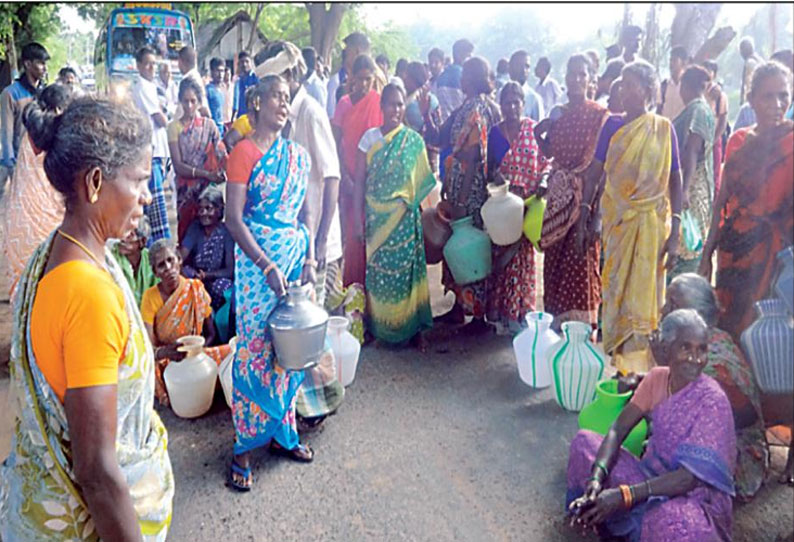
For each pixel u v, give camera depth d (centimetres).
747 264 238
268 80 236
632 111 313
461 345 406
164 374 314
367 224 384
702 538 192
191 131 449
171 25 1041
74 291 111
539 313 352
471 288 412
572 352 309
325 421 314
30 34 1321
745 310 239
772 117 225
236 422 261
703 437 200
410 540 232
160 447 138
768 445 242
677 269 372
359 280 415
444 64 805
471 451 288
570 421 311
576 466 237
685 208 360
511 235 387
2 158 445
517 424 310
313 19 1281
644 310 318
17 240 336
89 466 113
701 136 349
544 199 391
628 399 257
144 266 358
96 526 118
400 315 387
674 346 206
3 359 365
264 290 250
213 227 387
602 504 203
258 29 1681
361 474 271
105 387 113
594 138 352
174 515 247
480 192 405
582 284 377
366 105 403
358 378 361
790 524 218
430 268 574
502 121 400
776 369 221
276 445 287
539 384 340
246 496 258
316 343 244
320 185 318
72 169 114
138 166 121
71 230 118
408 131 371
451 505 251
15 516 124
